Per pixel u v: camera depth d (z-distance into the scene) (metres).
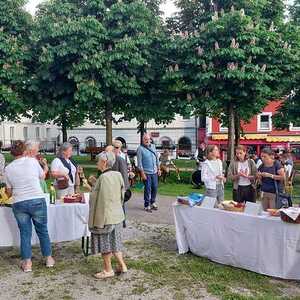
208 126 41.50
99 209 6.05
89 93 16.98
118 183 6.16
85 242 7.54
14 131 51.06
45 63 17.78
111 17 18.22
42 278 6.24
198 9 20.52
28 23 20.05
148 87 19.30
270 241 6.08
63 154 8.02
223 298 5.47
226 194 15.19
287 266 5.93
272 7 20.31
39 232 6.59
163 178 18.38
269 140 40.44
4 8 19.36
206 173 8.34
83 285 5.97
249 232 6.32
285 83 19.06
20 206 6.37
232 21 16.83
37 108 19.36
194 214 7.16
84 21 17.12
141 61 17.62
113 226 6.11
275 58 17.75
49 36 18.02
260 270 6.22
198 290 5.76
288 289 5.75
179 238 7.36
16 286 5.94
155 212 11.07
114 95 18.56
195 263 6.82
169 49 18.27
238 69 16.72
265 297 5.45
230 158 19.17
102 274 6.21
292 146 39.97
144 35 18.12
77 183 8.30
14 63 18.69
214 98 18.00
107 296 5.59
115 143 8.63
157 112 19.69
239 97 18.28
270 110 40.34
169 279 6.16
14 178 6.36
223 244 6.69
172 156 43.75
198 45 17.44
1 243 6.73
